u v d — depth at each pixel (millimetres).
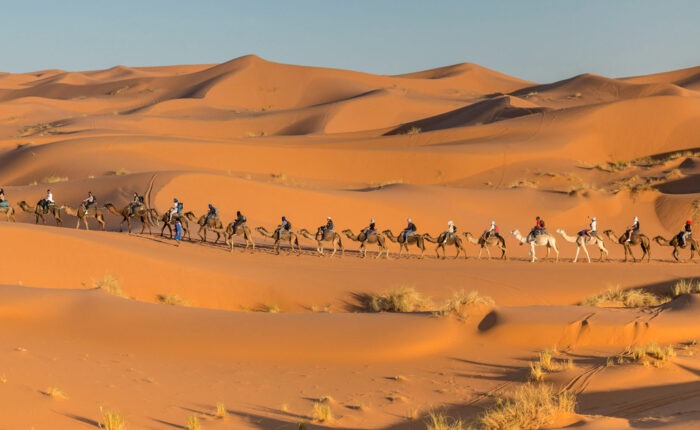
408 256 56781
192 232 59625
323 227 54531
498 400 18781
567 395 19203
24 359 20469
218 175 73688
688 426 13047
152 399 18188
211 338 26828
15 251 38875
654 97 128750
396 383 21844
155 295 38875
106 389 18469
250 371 23250
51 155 98562
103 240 45031
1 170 98188
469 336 28047
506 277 46188
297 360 25203
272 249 55406
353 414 18125
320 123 178750
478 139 124688
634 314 28812
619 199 85312
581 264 53500
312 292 40812
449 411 18516
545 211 80938
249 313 30547
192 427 15273
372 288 42344
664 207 82688
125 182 72000
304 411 18359
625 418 15734
